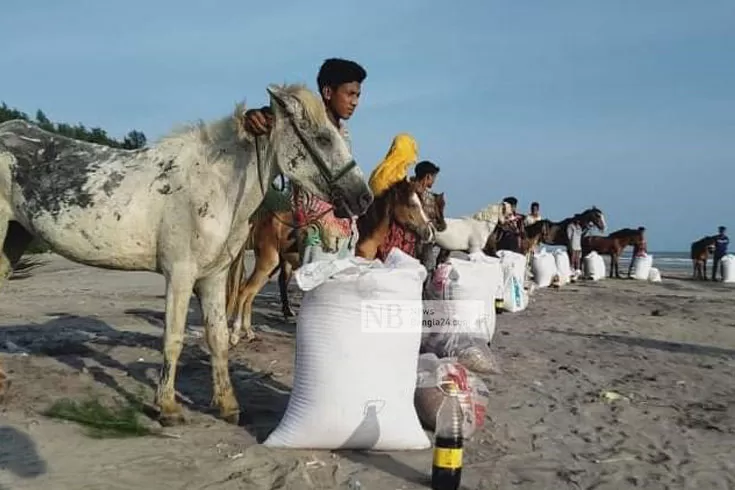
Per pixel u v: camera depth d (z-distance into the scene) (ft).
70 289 48.57
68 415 15.58
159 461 13.08
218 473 12.63
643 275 80.79
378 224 22.71
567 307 44.50
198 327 30.48
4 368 20.13
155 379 19.80
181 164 15.42
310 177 14.73
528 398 19.42
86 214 15.70
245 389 19.17
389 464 13.43
